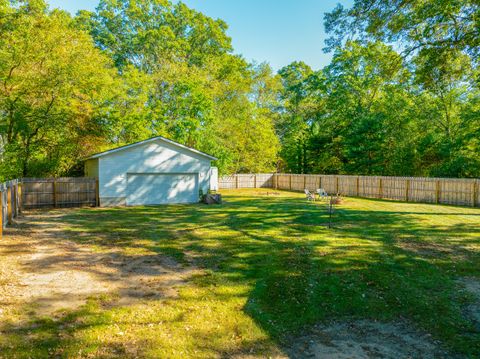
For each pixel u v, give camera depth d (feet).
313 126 118.11
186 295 18.74
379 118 91.25
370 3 39.68
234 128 105.40
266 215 48.62
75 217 47.03
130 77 86.69
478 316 16.74
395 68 44.93
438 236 34.35
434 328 15.55
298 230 37.50
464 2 36.50
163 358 12.51
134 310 16.63
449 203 63.87
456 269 23.75
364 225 40.63
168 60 97.55
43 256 26.16
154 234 35.29
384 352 13.51
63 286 19.74
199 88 86.22
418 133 92.22
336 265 24.48
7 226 38.88
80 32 67.87
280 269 23.47
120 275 22.03
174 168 66.08
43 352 12.65
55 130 64.44
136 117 81.41
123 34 117.39
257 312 16.81
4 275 21.30
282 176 106.42
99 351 12.85
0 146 60.85
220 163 91.81
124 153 61.57
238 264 24.68
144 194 63.67
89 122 68.80
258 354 13.12
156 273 22.50
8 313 15.85
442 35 39.96
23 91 58.34
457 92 86.12
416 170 89.76
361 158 94.99
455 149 77.05
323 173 117.08
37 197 56.80
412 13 39.91
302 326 15.65
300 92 132.98
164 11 121.49
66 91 61.26
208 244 30.86
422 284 20.92
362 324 15.96
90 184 60.64
